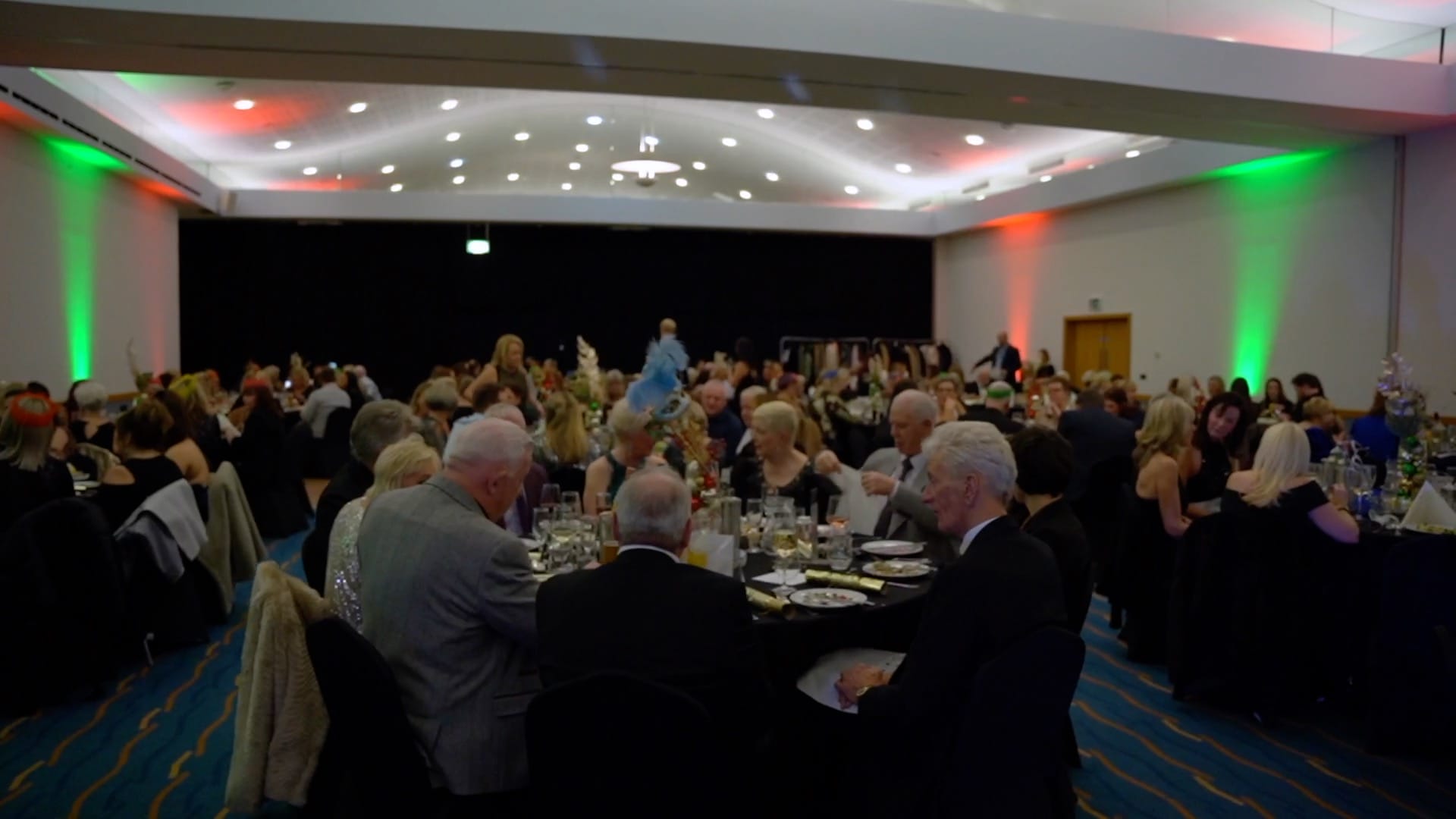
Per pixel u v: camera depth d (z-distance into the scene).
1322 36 8.99
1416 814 3.27
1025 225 15.73
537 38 6.27
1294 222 10.91
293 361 13.82
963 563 2.27
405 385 18.69
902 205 18.22
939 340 18.34
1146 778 3.55
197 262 17.62
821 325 19.16
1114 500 5.68
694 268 19.27
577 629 2.18
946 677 2.20
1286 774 3.58
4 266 8.91
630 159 17.17
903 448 3.93
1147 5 8.56
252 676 2.85
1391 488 4.66
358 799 2.42
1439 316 9.29
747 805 2.27
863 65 6.91
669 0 6.38
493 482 2.58
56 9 5.66
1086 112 8.30
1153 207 13.02
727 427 5.99
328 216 15.62
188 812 3.29
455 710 2.44
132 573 4.62
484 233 18.38
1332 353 10.48
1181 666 4.29
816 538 3.33
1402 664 3.69
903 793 2.33
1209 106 8.07
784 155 16.09
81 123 9.68
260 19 5.85
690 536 2.68
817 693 2.78
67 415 7.35
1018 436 3.22
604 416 6.80
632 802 1.95
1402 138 9.55
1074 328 14.73
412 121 13.91
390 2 6.00
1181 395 10.02
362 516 2.90
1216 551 4.17
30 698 4.16
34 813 3.27
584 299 19.17
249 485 7.82
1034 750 2.05
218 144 13.34
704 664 2.15
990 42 7.04
